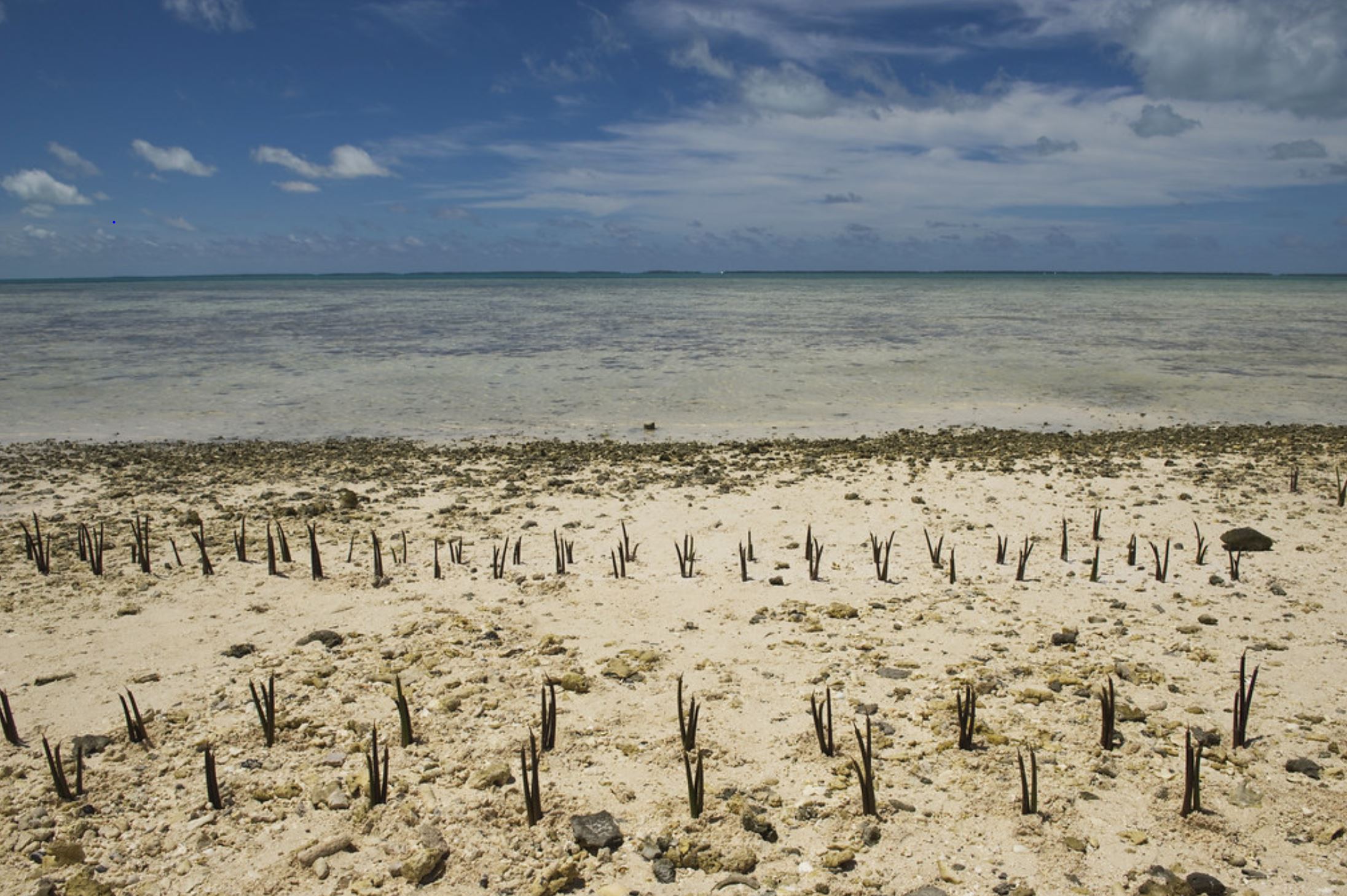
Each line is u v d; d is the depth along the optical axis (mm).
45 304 89688
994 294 113938
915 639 8977
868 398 27406
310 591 10398
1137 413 25203
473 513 13953
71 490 16125
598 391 28844
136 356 38406
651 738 7020
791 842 5750
